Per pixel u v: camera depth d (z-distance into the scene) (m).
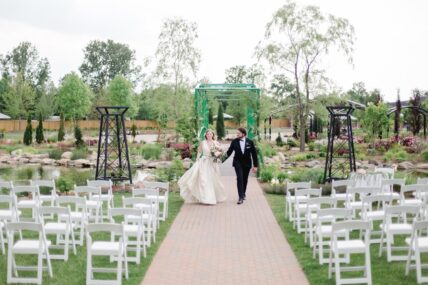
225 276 8.04
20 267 7.80
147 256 9.20
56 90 79.56
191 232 11.29
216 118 52.28
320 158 31.42
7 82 75.62
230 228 11.73
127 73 99.31
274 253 9.47
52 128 68.00
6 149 38.75
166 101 38.97
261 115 43.88
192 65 38.62
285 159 31.83
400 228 8.72
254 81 38.84
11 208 10.50
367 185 15.03
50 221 12.38
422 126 47.25
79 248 9.81
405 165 28.02
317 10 35.00
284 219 12.69
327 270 8.25
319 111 36.44
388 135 42.84
